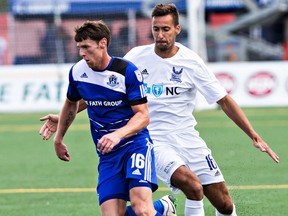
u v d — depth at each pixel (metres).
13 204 28.98
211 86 22.12
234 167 36.69
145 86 22.27
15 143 49.44
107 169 19.41
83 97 19.53
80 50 18.78
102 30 18.72
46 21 87.44
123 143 19.31
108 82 19.08
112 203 18.92
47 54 85.88
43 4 87.81
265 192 30.53
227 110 22.14
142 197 18.64
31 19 87.56
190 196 21.23
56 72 71.06
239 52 94.50
